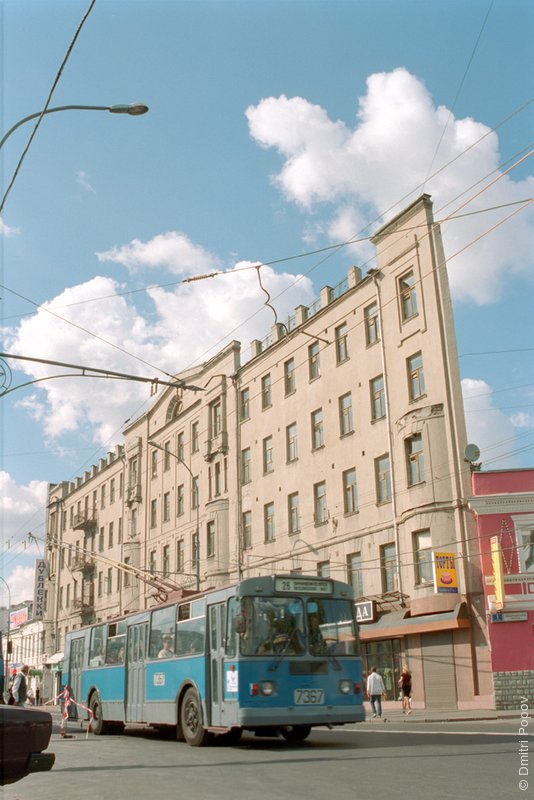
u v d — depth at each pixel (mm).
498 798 7535
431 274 30828
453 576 27812
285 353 40125
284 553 37844
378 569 31656
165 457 52812
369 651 31750
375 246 34250
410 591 29609
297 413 38500
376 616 30938
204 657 15336
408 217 32500
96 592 63094
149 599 52375
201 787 9469
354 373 34719
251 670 13695
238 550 41688
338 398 35625
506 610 26656
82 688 23250
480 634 27078
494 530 27516
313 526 36062
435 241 31062
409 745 13297
